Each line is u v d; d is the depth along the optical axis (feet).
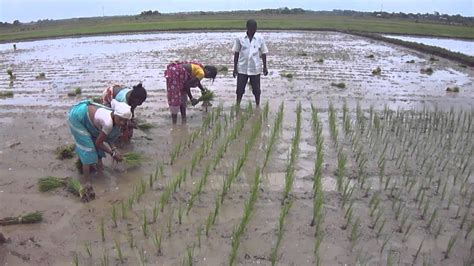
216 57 63.31
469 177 19.90
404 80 44.98
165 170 20.49
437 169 20.75
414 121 28.48
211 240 14.75
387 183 18.57
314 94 37.24
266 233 15.21
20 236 15.10
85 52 73.87
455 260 13.85
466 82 44.34
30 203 17.47
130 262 13.61
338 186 18.52
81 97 36.27
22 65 58.13
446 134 25.79
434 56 67.56
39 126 27.73
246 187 18.74
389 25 147.02
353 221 15.98
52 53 73.61
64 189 18.57
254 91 32.04
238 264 13.52
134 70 51.26
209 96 30.42
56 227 15.69
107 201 17.53
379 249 14.38
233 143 24.27
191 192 18.13
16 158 22.17
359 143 24.16
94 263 13.61
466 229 15.62
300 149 23.32
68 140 24.95
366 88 40.27
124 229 15.43
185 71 26.91
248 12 262.67
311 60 60.75
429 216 16.44
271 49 74.74
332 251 14.25
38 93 38.29
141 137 25.21
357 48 78.38
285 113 30.60
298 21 162.40
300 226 15.67
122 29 128.88
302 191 18.39
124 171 20.44
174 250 14.19
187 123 28.14
